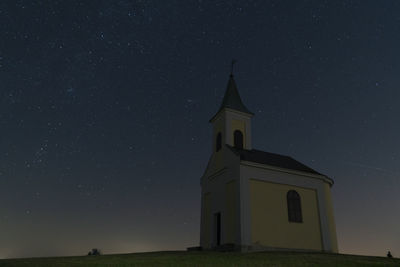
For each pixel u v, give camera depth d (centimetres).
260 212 2138
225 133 2625
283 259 1398
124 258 1544
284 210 2228
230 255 1620
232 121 2706
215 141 2773
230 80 3075
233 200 2222
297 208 2286
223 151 2531
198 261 1332
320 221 2330
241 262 1286
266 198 2202
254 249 2006
